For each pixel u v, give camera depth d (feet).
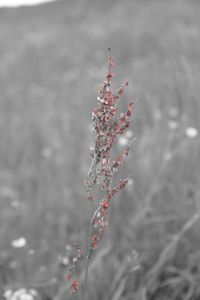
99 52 44.06
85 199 15.89
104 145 5.83
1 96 36.40
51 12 95.55
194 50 30.76
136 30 47.85
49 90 35.37
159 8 64.95
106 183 5.98
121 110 20.43
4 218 16.12
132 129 19.66
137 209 14.08
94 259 12.50
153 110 19.24
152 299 11.79
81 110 26.50
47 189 18.07
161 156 15.81
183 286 11.80
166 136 16.92
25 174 20.20
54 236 14.83
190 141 15.87
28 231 15.34
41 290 12.17
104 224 6.07
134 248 12.87
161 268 12.20
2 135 26.32
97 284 11.74
